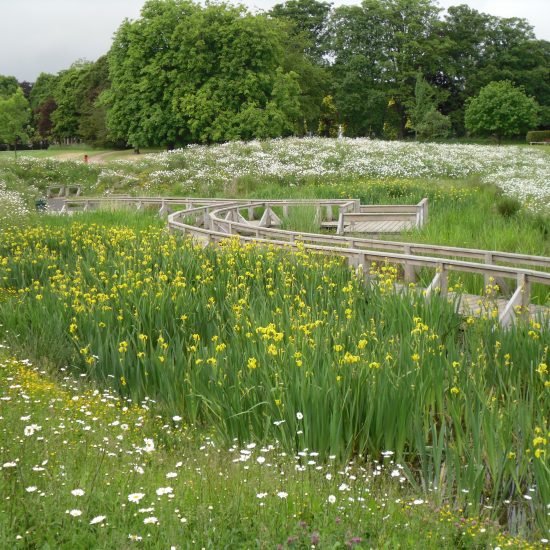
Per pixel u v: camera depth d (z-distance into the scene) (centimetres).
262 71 5322
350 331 819
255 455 615
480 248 1523
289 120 5466
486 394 711
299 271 1148
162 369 754
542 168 3506
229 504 454
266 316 904
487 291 948
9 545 377
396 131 7850
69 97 8681
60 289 1073
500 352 765
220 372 702
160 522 416
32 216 2261
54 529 401
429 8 7675
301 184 3431
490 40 8212
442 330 887
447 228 1777
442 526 457
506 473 555
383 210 2331
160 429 673
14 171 3897
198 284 1109
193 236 1611
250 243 1321
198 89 5272
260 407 662
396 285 1188
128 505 444
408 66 7488
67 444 555
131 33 5319
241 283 1076
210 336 917
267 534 407
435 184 2881
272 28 5666
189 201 2753
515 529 518
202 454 604
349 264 1203
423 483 564
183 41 5175
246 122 5038
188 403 720
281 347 743
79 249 1518
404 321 879
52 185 3828
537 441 506
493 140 6969
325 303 1022
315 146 4075
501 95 6362
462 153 4031
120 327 894
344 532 424
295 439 620
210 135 5153
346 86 7312
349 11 7594
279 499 464
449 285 1192
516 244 1537
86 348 820
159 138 5438
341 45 7606
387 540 417
